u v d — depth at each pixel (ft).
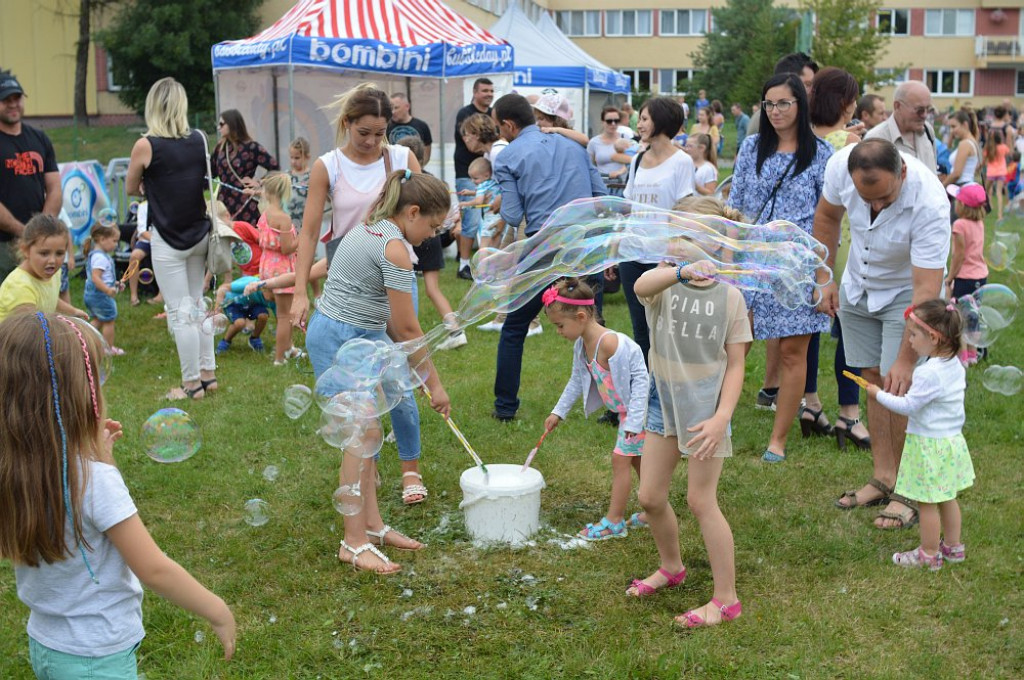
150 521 12.93
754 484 14.05
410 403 13.07
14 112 18.58
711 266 9.25
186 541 12.28
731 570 10.18
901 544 12.10
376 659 9.69
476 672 9.45
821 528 12.57
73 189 31.07
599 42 151.94
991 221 43.04
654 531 10.73
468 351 22.06
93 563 6.48
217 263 19.04
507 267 11.46
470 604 10.74
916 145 14.73
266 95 34.86
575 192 16.74
